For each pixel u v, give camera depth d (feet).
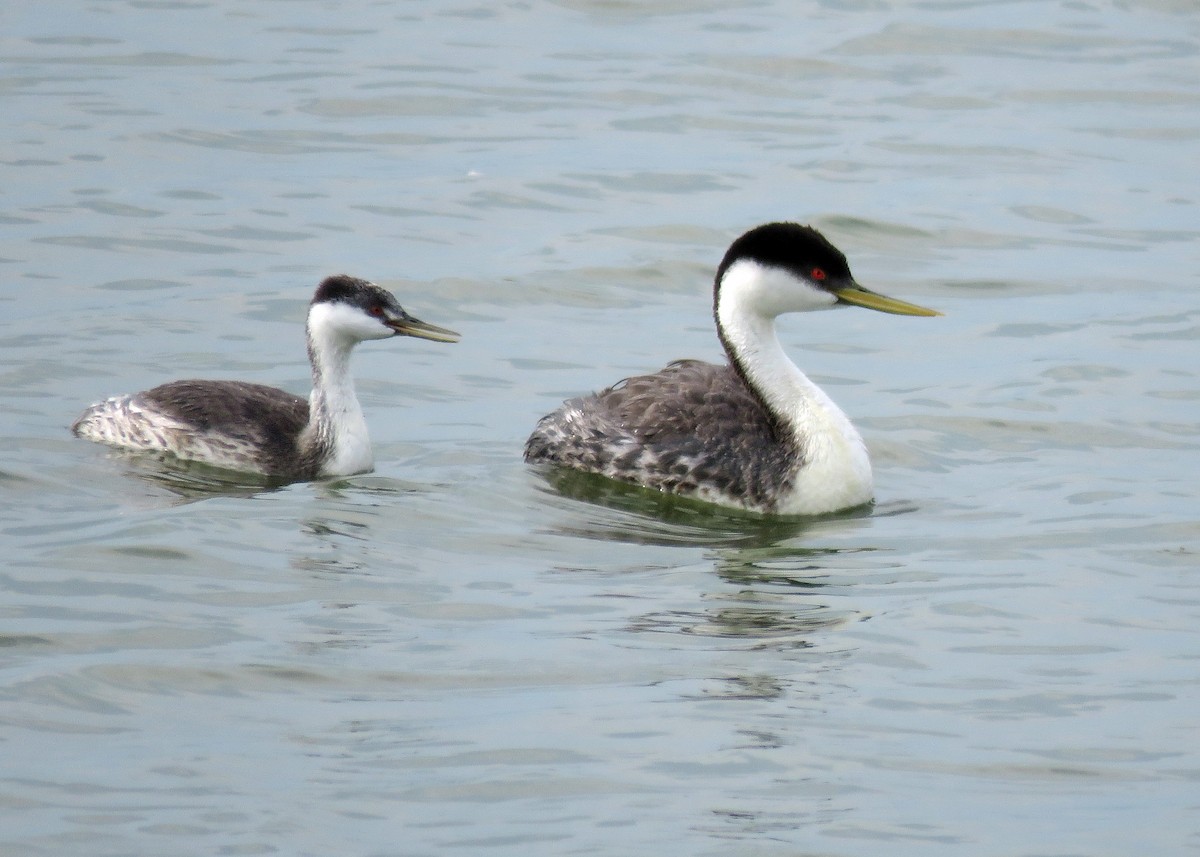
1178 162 82.12
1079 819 31.71
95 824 30.94
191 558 42.73
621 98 89.56
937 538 45.73
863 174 80.07
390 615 39.93
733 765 33.42
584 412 51.72
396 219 73.31
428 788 32.48
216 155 79.77
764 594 41.63
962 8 103.81
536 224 73.56
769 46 97.19
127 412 51.67
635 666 37.47
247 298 64.54
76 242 69.00
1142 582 42.39
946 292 68.23
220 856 30.04
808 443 48.52
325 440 50.47
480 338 62.18
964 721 35.32
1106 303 66.39
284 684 36.40
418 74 91.66
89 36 96.07
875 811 31.94
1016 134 85.51
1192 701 36.17
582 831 31.07
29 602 39.91
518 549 44.45
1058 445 53.01
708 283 68.23
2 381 55.88
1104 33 99.45
